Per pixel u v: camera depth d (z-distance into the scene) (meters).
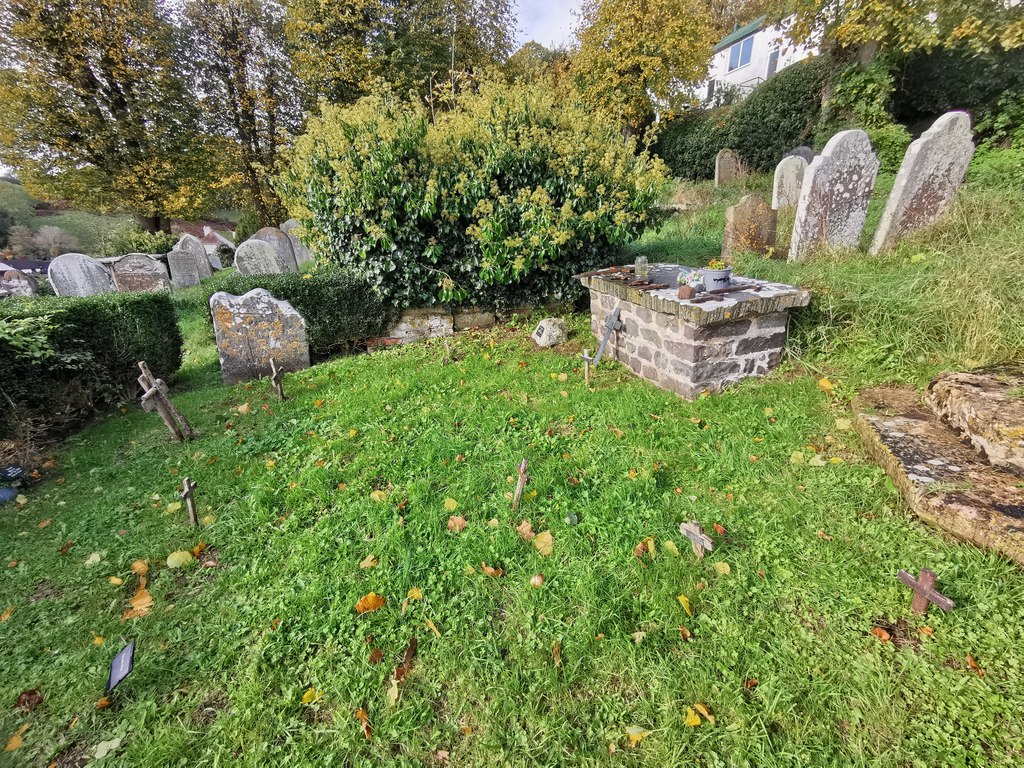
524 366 5.25
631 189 6.22
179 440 4.25
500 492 3.08
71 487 3.69
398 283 6.62
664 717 1.82
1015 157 7.59
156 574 2.71
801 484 2.97
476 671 2.04
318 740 1.82
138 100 15.74
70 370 4.90
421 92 16.81
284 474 3.50
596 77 15.76
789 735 1.75
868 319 4.25
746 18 23.81
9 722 1.97
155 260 12.70
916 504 2.55
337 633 2.23
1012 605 2.08
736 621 2.15
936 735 1.70
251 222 20.14
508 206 6.02
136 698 2.03
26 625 2.42
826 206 5.74
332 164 5.94
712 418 3.79
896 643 2.02
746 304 3.86
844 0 10.05
